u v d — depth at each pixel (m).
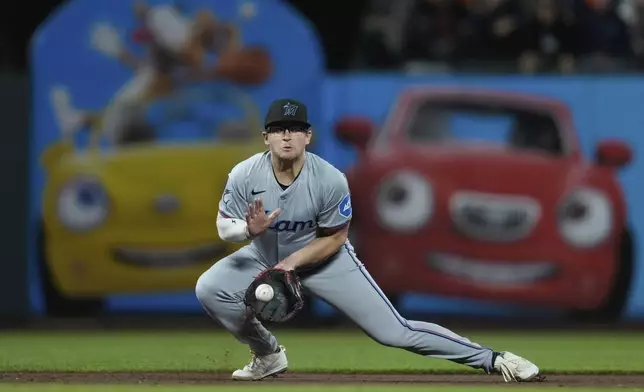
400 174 46.19
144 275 46.19
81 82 46.09
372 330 23.91
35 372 28.06
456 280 46.25
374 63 49.56
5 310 46.47
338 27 54.06
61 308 46.56
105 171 46.00
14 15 52.38
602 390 22.64
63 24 46.03
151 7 46.06
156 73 46.12
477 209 46.09
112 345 38.16
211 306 24.22
